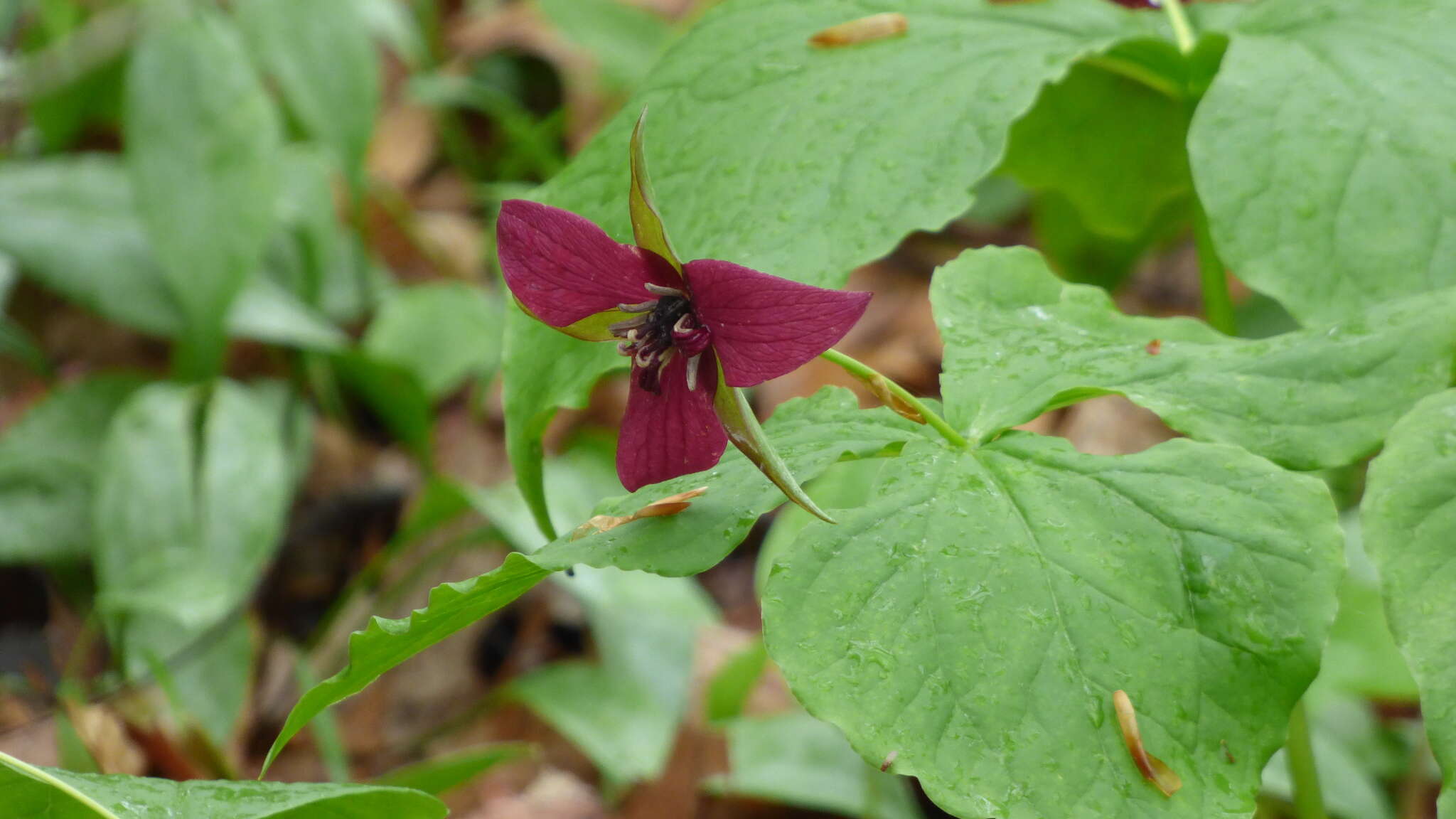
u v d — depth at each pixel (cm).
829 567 84
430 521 134
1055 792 82
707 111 95
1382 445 86
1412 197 90
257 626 141
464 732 136
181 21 149
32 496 139
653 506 86
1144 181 114
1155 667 83
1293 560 84
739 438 84
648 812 123
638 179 84
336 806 87
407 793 87
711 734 125
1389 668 103
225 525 128
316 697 85
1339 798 105
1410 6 93
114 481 129
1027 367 89
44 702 130
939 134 92
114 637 128
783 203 92
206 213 142
